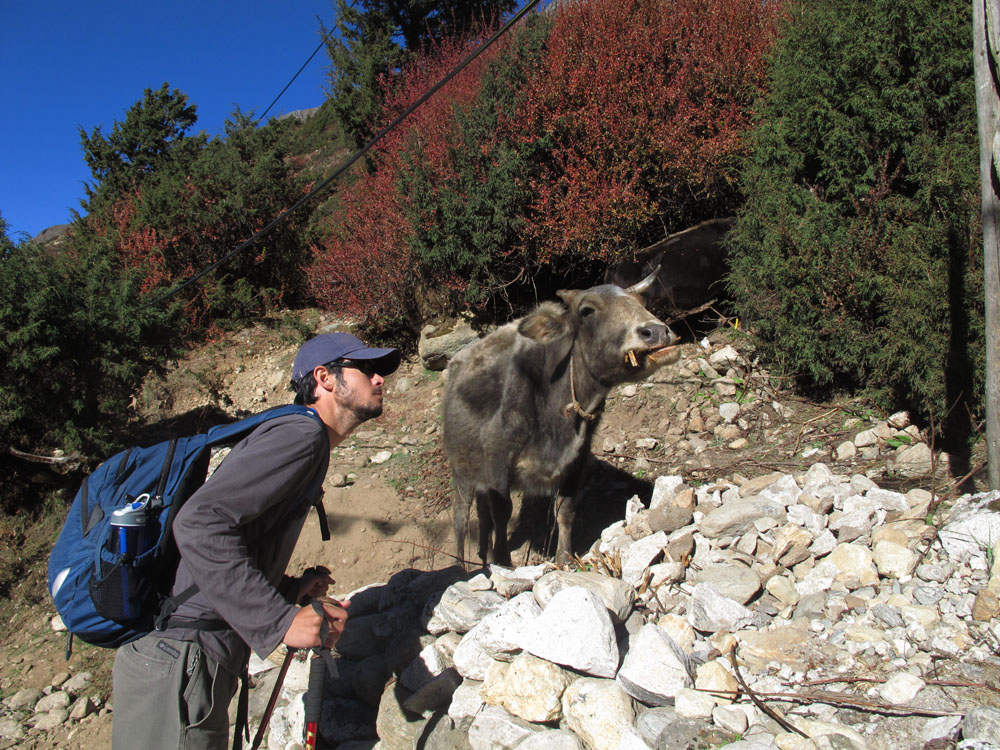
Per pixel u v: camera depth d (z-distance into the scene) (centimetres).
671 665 285
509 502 486
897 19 543
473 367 473
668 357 414
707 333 745
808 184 613
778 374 646
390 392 862
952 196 501
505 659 325
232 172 1202
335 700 375
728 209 775
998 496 361
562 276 865
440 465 682
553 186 789
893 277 527
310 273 1054
